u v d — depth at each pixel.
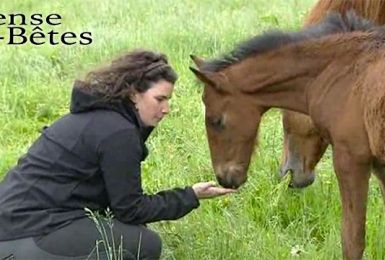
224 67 4.89
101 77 4.53
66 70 8.10
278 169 5.80
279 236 5.15
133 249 4.59
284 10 9.67
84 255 4.48
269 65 4.84
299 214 5.51
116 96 4.50
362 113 4.55
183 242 4.94
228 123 4.86
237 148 4.91
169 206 4.63
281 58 4.83
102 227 4.52
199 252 4.86
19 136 6.94
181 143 6.45
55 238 4.46
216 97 4.84
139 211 4.55
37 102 7.48
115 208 4.53
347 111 4.63
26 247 4.45
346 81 4.67
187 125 6.67
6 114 7.22
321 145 5.57
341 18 4.88
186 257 4.84
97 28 9.12
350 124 4.61
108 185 4.49
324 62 4.77
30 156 4.59
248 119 4.88
